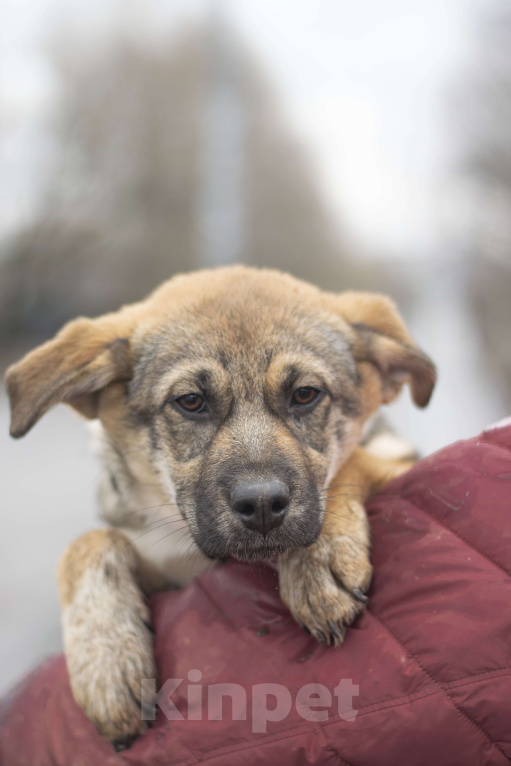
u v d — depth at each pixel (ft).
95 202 76.64
